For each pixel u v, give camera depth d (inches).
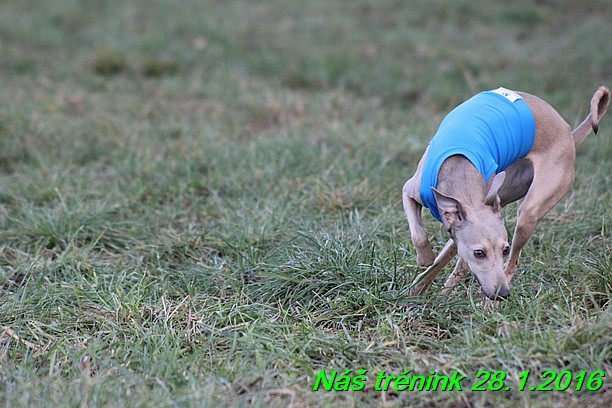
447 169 331.6
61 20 911.0
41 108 639.8
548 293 342.6
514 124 339.9
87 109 653.9
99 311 351.9
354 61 773.9
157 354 313.0
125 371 296.4
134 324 336.2
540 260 382.3
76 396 275.9
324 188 476.1
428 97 684.7
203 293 376.2
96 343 322.7
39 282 378.6
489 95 351.6
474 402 283.1
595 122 361.1
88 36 855.7
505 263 355.6
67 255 409.1
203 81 742.5
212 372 302.2
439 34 861.8
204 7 961.5
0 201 486.0
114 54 776.9
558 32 877.8
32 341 333.1
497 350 299.3
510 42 833.5
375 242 399.5
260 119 645.9
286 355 311.0
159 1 982.4
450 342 326.0
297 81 740.7
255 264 393.1
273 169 512.1
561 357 295.0
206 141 573.9
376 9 955.3
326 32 869.8
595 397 277.9
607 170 491.2
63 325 343.3
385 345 318.3
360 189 470.3
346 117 644.1
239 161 537.3
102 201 477.4
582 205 439.8
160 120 639.1
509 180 364.2
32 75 749.9
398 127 608.7
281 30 882.1
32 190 491.2
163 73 767.1
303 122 627.5
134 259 414.0
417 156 537.6
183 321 345.7
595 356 290.7
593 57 751.7
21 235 432.8
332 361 308.7
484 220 318.3
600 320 308.3
